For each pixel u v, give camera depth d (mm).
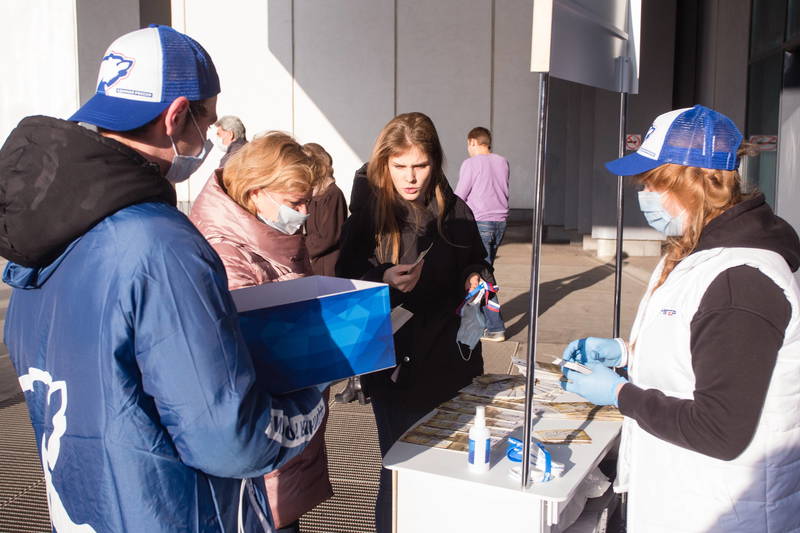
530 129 15031
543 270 10539
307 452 2338
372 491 3484
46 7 7504
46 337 1254
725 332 1455
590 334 6520
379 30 14945
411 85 15016
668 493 1666
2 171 1190
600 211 11797
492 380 2650
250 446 1225
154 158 1328
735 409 1437
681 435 1526
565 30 1906
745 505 1573
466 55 14875
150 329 1173
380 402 2564
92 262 1191
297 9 15062
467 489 1904
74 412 1211
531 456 1914
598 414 2328
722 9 8883
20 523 3174
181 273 1187
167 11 7820
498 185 7012
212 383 1182
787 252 1557
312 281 1826
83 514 1218
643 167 1702
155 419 1212
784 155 6773
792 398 1523
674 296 1627
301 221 2158
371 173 2547
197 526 1239
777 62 7133
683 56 11047
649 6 10969
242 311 1397
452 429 2170
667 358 1627
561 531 2100
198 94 1338
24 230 1176
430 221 2580
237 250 2061
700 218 1626
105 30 7418
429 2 14820
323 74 15141
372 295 1569
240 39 15219
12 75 7668
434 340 2561
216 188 2125
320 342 1485
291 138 2174
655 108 11281
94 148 1175
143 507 1191
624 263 11078
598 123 11578
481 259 2699
